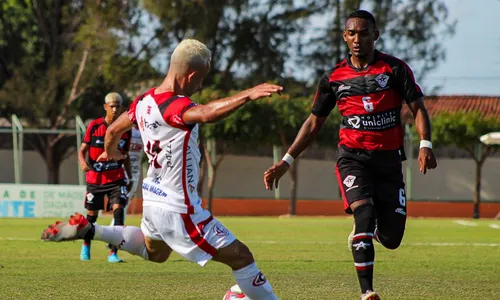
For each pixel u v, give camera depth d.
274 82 84.19
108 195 25.25
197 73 11.65
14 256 25.62
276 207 85.25
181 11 80.56
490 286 18.23
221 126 74.81
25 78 82.88
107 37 79.12
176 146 11.45
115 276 19.78
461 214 84.75
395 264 23.59
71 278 19.31
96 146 25.00
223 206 85.06
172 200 11.53
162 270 21.28
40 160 86.81
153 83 84.06
